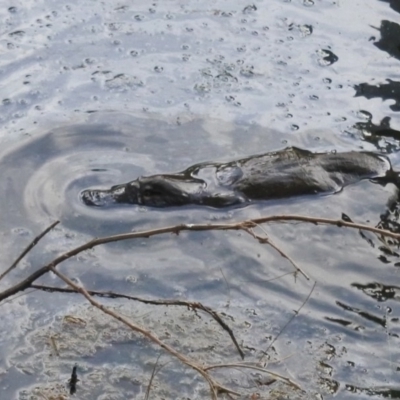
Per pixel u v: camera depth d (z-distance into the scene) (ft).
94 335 13.51
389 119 19.20
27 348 13.23
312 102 19.62
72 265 14.84
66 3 22.53
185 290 14.48
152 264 14.98
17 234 15.43
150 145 17.87
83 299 14.23
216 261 15.12
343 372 13.08
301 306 14.26
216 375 12.93
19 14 21.97
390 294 14.60
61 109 18.80
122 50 20.90
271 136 18.37
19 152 17.43
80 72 20.03
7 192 16.40
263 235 15.71
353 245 15.62
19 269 14.70
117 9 22.43
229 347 13.42
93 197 16.31
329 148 18.16
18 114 18.60
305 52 21.36
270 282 14.73
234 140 18.13
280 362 13.20
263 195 16.66
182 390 12.65
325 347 13.51
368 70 20.89
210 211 16.34
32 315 13.83
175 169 17.21
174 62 20.58
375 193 16.92
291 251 15.40
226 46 21.31
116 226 15.84
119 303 14.15
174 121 18.60
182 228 11.29
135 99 19.24
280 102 19.49
